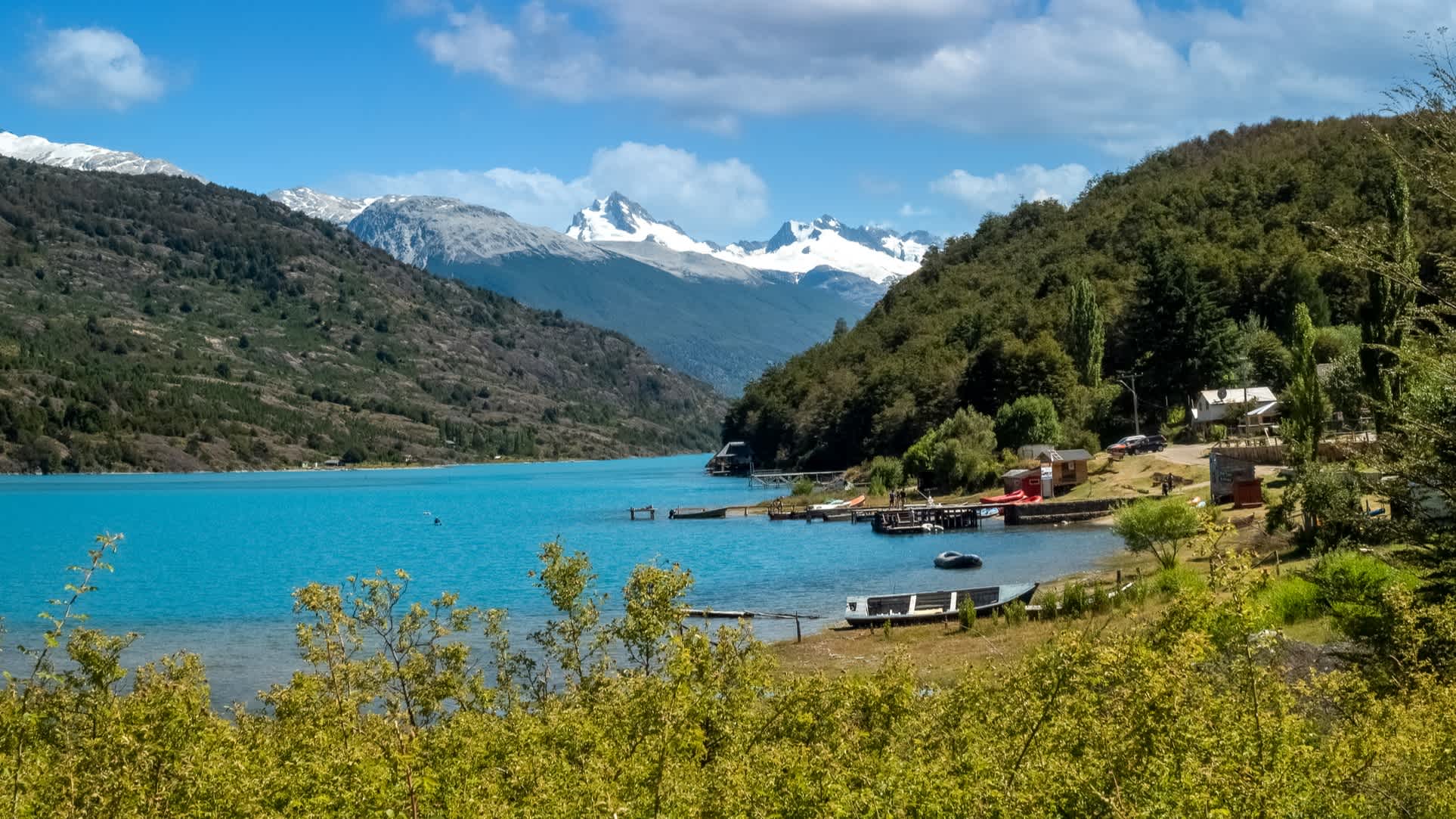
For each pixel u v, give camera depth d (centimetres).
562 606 2531
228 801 1688
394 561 10069
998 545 9306
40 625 6525
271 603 7419
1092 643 1728
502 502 18738
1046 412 13900
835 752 1845
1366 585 3222
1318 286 15300
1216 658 1675
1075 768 1475
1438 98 2300
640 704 2048
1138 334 15925
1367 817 1452
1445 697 1784
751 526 12681
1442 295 2586
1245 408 13062
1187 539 6134
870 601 5916
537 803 1716
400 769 1842
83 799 1616
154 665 2517
